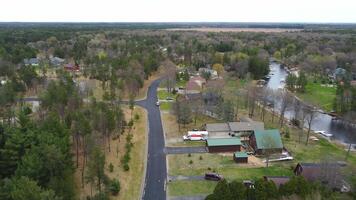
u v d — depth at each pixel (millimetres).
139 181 76938
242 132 104000
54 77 165750
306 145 100312
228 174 80375
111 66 169750
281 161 88312
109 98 126000
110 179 74688
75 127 80312
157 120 118438
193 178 78500
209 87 138875
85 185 72250
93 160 67625
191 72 192000
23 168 61781
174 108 116562
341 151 96812
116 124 97312
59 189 60031
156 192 72375
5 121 93812
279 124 117438
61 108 99625
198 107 119000
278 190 61375
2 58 172875
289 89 165875
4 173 68250
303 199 57406
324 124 123312
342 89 138000
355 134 112750
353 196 64688
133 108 128625
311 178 71125
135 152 91562
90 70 172375
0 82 141000
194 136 101250
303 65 197875
